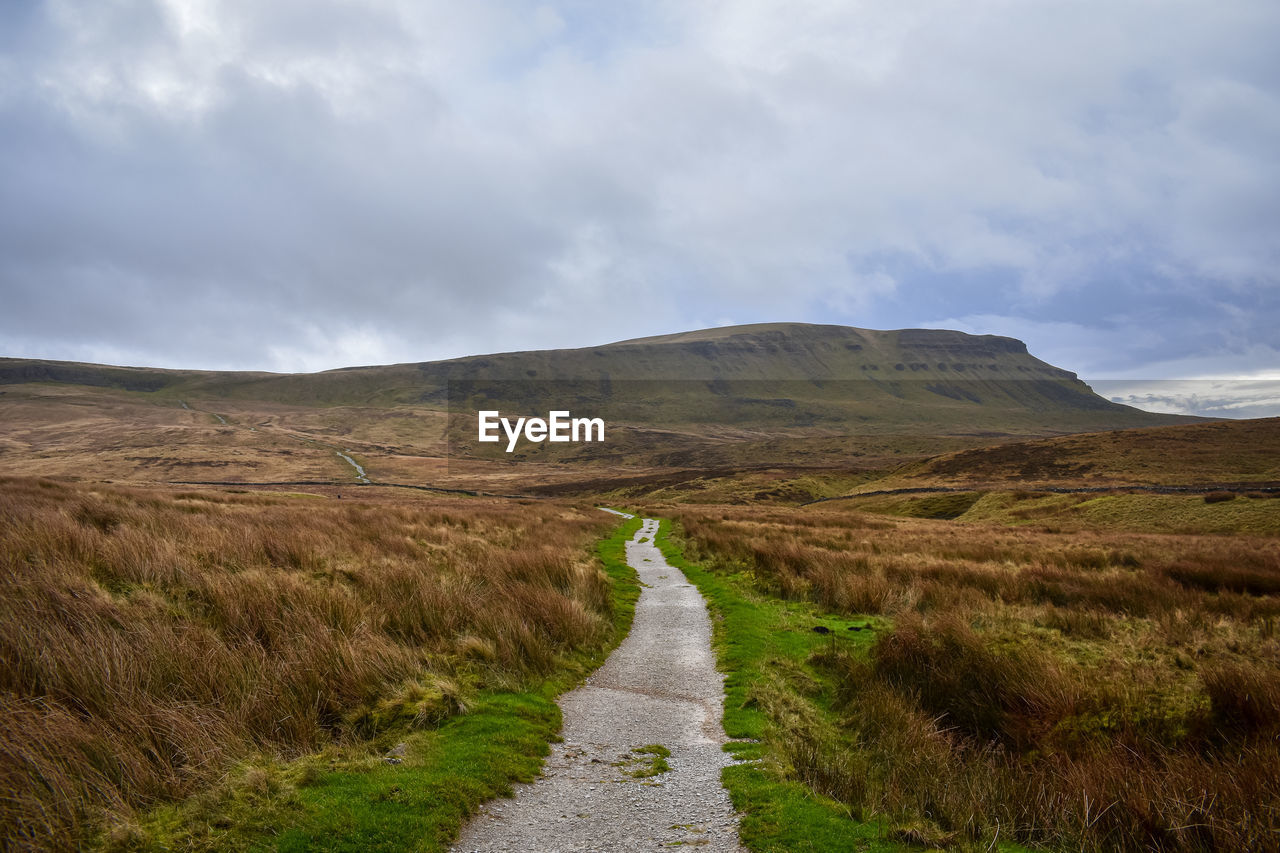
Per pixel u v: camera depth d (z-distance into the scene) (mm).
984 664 9609
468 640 9891
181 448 174125
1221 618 14344
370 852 4922
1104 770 6723
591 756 7180
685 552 25984
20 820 4703
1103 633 12906
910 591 15680
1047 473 90688
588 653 11344
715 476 129250
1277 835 5457
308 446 192750
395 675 8336
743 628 13055
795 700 9242
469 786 6031
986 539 33156
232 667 7363
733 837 5352
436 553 17219
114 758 5613
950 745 7703
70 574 9391
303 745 6605
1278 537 37031
